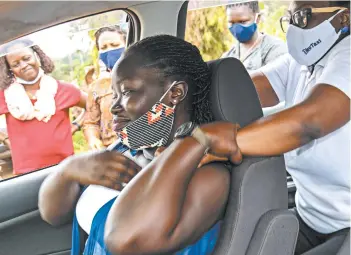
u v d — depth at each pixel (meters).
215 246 1.40
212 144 1.34
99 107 2.86
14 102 2.68
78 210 1.59
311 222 1.85
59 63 2.83
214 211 1.39
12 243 2.08
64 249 2.11
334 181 1.74
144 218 1.28
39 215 2.08
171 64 1.42
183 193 1.31
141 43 1.45
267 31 2.96
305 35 1.73
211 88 1.46
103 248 1.42
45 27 1.34
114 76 1.46
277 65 2.07
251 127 1.41
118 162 1.54
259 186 1.42
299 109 1.48
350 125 1.67
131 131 1.46
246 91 1.48
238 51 2.89
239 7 2.87
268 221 1.40
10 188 2.09
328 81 1.55
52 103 2.77
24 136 2.73
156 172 1.32
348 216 1.74
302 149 1.76
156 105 1.43
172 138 1.48
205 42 2.80
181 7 2.06
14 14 1.14
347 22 1.69
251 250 1.40
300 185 1.84
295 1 1.74
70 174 1.58
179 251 1.43
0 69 2.72
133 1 1.53
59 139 2.79
